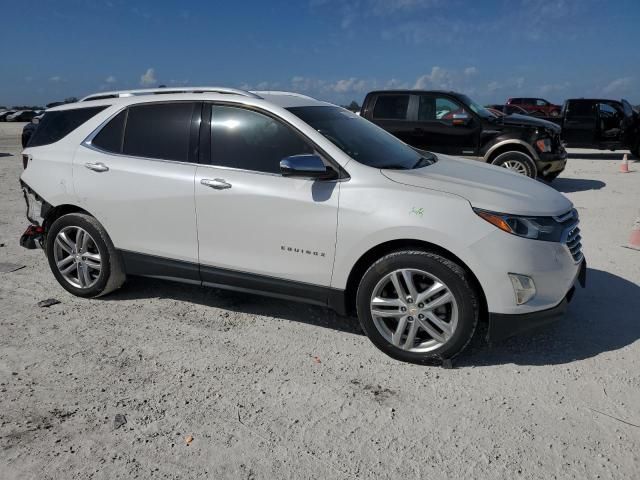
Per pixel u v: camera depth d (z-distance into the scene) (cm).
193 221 418
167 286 516
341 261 373
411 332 364
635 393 329
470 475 263
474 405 321
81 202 459
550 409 315
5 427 302
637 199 919
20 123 4709
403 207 353
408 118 1062
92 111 475
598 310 447
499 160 1009
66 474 266
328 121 421
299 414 314
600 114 1540
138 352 389
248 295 493
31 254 621
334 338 409
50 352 389
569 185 1091
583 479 259
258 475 265
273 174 394
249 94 421
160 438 293
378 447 285
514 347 389
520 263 338
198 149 422
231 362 374
